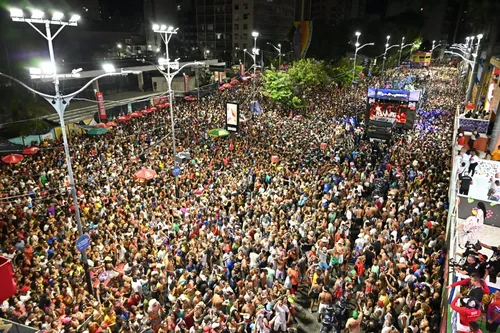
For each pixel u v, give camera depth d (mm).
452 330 7895
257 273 12039
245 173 20906
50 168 21672
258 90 46781
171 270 13094
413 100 31344
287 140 26922
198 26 114188
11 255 12914
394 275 11828
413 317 10180
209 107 38562
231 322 9984
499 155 18438
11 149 25828
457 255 9766
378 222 14922
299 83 39812
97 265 13281
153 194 18469
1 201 17328
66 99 12453
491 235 10727
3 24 31500
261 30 105062
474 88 40188
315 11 134375
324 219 15258
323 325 10758
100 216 16219
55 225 15258
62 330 9508
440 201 16203
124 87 60031
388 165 21594
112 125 30250
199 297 10930
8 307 10016
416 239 13906
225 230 14609
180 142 27359
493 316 7273
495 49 36781
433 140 26375
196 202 17797
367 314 10953
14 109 29656
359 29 87688
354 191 18375
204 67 66250
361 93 51344
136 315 10836
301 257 13898
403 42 88375
